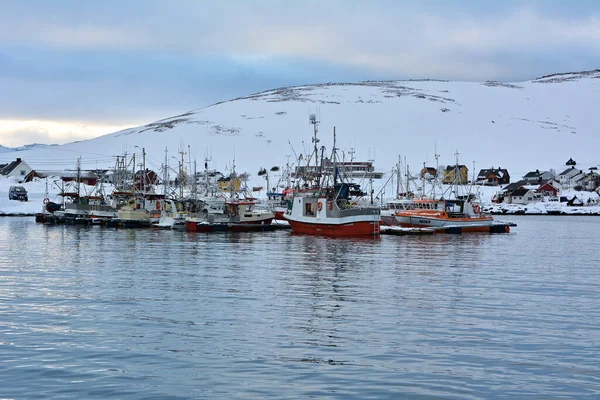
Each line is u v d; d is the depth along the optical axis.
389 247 64.56
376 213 79.00
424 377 20.81
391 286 38.12
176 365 21.86
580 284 39.69
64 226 97.88
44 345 24.12
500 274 44.22
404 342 24.88
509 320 28.83
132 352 23.31
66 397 19.00
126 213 97.44
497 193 199.75
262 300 33.06
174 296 34.06
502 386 20.08
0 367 21.56
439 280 40.91
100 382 20.20
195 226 86.81
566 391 19.69
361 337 25.52
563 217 149.12
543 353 23.58
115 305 31.52
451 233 89.38
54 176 178.38
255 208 114.38
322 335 25.78
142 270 44.75
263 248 62.22
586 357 23.14
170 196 116.75
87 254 55.78
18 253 56.50
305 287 37.38
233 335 25.67
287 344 24.42
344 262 50.34
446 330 26.81
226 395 19.17
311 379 20.53
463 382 20.39
